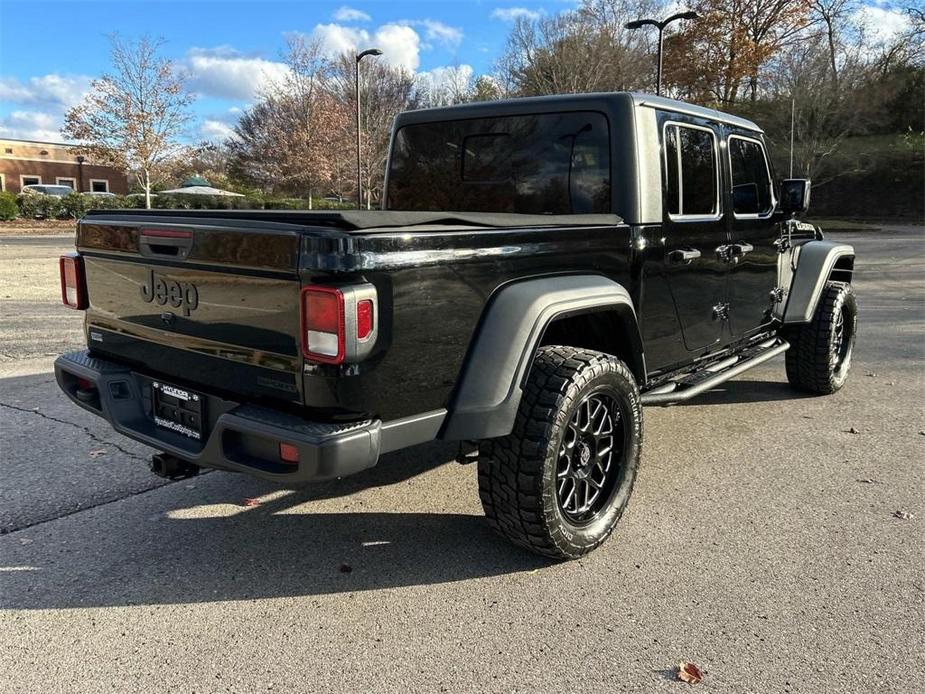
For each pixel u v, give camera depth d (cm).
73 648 258
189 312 286
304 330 240
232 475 420
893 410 553
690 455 456
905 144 3634
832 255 555
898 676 243
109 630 269
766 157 505
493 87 3909
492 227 292
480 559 324
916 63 4050
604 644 261
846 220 3581
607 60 2948
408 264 251
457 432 276
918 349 771
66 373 346
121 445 462
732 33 3862
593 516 327
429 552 330
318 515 369
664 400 379
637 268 362
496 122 413
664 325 390
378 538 344
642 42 3188
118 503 380
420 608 285
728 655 254
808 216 3753
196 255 273
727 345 469
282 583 303
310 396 245
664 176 379
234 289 264
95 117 3038
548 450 290
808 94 3272
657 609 284
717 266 433
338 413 246
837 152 3553
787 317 544
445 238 264
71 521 359
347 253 234
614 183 366
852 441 482
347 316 233
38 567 314
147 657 254
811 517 366
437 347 267
